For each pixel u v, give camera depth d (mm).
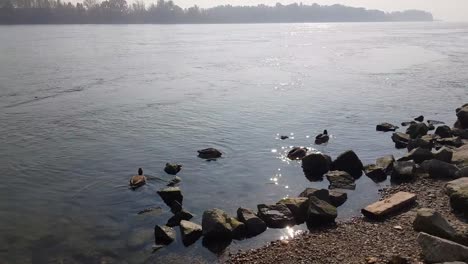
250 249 11172
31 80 38375
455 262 8445
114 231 12445
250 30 159750
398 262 9477
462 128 22375
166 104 28875
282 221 12359
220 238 11633
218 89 34656
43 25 171500
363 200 14094
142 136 21656
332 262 10180
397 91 33625
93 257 11195
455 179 14641
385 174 16062
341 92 33156
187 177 16344
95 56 59938
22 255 11375
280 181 15922
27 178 16453
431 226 10742
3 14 165250
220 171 16953
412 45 80875
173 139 21156
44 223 13031
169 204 14070
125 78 40469
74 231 12523
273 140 20984
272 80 39312
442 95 32094
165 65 50812
